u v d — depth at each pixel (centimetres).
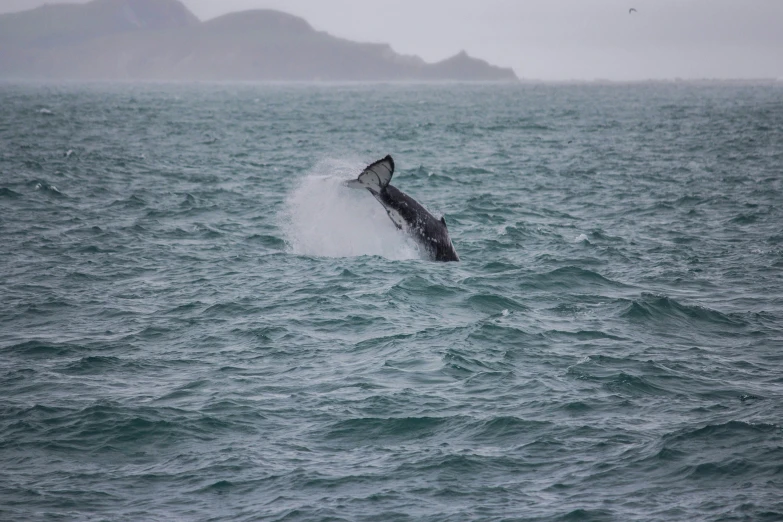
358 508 4769
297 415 5972
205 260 10550
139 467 5269
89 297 8950
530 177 19400
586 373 6738
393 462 5297
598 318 8256
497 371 6775
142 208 14400
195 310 8462
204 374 6750
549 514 4684
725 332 7912
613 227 13150
